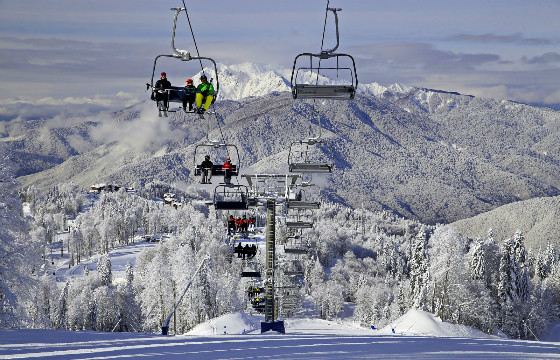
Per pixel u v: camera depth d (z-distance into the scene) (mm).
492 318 80625
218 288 86688
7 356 15812
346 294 174750
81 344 18453
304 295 159500
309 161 28547
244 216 44281
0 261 38844
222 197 26453
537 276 132750
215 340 20781
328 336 24250
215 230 176000
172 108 17312
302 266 173625
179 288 81938
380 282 178125
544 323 87562
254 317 54969
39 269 42125
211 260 95625
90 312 98875
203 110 17344
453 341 23250
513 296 85438
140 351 17375
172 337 21969
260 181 36250
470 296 78250
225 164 25906
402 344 21094
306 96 16469
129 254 187125
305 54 16375
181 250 84625
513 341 24453
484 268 86750
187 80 17281
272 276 38844
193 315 80188
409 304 101500
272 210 37562
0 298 38938
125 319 100188
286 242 48156
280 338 22188
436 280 77562
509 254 87188
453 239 79375
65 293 98688
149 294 86062
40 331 22094
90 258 188000
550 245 158750
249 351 17953
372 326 60688
